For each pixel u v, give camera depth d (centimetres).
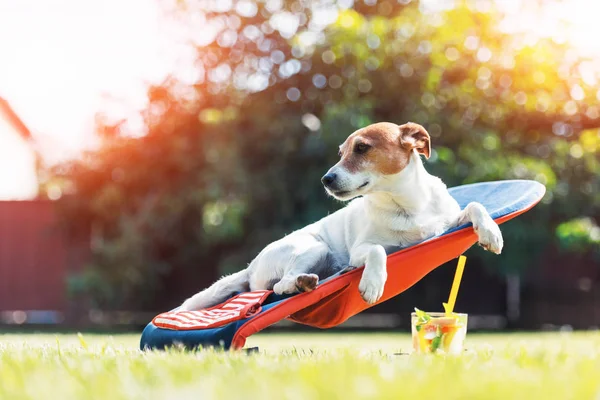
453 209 447
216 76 1169
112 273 1123
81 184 1153
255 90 1130
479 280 1167
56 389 262
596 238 1045
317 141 1022
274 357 367
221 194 1052
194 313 452
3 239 1173
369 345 726
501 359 351
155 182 1136
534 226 1055
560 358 350
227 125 1089
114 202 1148
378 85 1080
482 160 1030
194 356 365
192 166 1109
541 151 1114
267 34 1169
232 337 394
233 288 476
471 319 1169
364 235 443
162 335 440
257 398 231
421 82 1071
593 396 237
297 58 1117
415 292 1170
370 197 441
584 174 1098
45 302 1170
